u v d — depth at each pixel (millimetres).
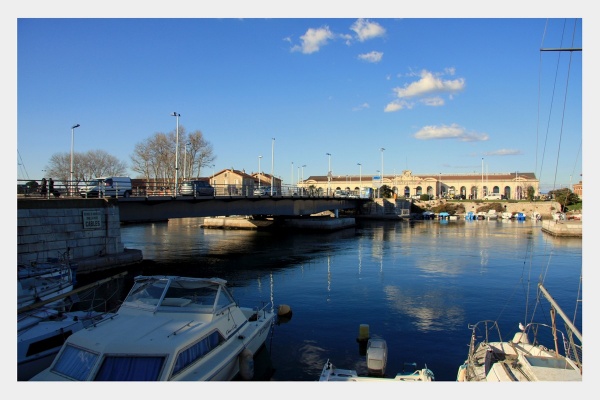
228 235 55969
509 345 12078
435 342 15289
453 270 30234
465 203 104562
